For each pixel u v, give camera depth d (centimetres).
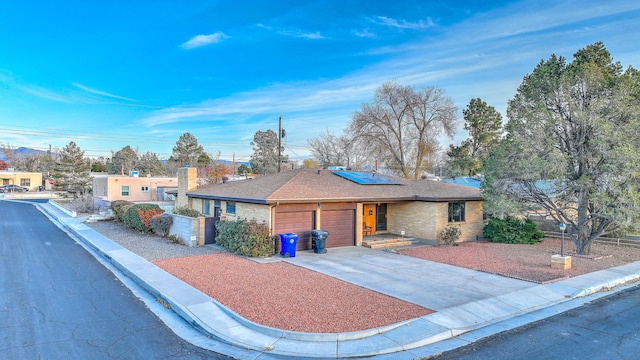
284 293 1027
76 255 1603
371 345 728
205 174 5634
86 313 898
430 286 1131
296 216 1691
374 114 4378
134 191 4078
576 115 1554
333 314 872
